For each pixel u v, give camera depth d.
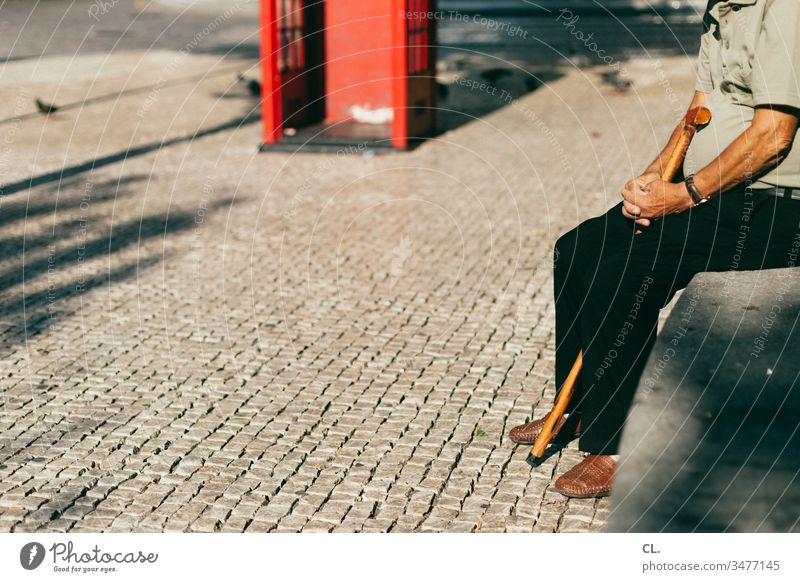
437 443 3.82
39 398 4.26
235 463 3.68
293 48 10.12
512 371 4.52
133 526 3.27
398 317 5.25
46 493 3.47
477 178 8.45
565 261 3.56
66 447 3.81
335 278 5.89
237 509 3.36
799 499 3.38
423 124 10.08
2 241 6.68
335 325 5.14
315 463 3.68
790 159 3.17
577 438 3.84
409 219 7.17
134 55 16.73
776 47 3.01
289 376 4.50
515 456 3.71
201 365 4.63
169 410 4.14
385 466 3.65
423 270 6.03
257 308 5.40
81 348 4.84
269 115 9.59
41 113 11.49
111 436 3.90
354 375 4.50
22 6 24.05
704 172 3.19
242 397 4.27
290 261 6.21
